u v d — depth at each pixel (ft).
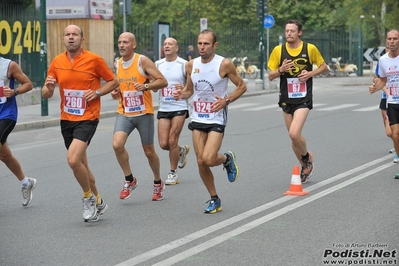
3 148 51.37
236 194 56.59
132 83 53.78
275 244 40.83
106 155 80.48
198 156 49.29
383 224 45.32
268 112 133.69
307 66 59.00
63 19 189.37
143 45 236.02
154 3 348.18
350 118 118.32
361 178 62.85
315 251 39.29
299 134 58.85
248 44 278.05
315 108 139.23
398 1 281.95
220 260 37.70
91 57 47.09
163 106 62.39
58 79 47.34
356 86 225.35
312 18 343.87
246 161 73.67
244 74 263.70
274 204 52.26
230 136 95.40
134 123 54.19
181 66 62.18
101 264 37.52
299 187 56.03
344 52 311.06
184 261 37.63
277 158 75.61
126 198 55.31
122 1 152.35
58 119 118.73
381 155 76.54
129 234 44.09
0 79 50.72
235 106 148.77
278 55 59.52
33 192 59.36
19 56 145.89
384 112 75.10
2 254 39.93
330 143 86.99
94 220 47.67
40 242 42.55
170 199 55.62
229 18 343.46
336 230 43.91
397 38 61.46
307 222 46.21
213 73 49.08
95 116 47.65
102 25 193.47
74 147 46.34
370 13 295.07
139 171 69.05
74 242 42.37
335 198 54.08
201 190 59.26
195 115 49.96
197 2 348.38
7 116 51.16
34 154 83.35
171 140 61.72
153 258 38.37
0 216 50.26
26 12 148.56
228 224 46.19
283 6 342.03
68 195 57.88
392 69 62.18
